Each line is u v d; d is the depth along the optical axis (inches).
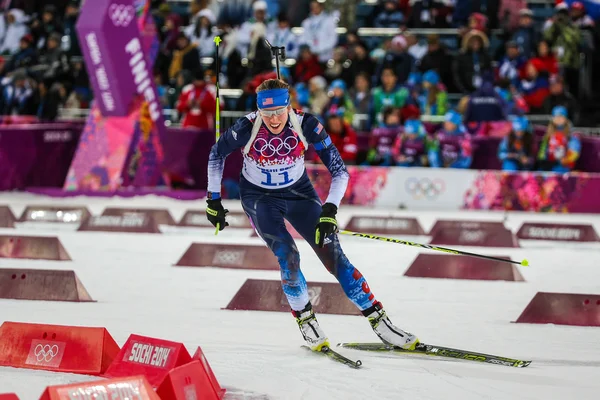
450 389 685.3
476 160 2299.5
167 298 1067.3
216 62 831.1
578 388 697.0
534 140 2251.5
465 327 929.5
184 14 2824.8
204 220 1755.7
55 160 2338.8
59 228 1738.4
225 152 799.1
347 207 2116.1
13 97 2588.6
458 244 1578.5
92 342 727.1
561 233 1675.7
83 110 2573.8
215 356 781.9
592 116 2503.7
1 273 1071.0
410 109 2269.9
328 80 2405.3
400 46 2332.7
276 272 1273.4
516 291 1147.9
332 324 928.3
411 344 795.4
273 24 2500.0
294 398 657.6
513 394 676.7
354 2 2583.7
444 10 2588.6
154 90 2165.4
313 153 2188.7
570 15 2568.9
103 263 1325.0
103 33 2030.0
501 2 2576.3
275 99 761.0
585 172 2311.8
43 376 710.5
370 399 656.4
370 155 2246.6
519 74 2409.0
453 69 2390.5
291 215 813.2
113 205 2038.6
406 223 1690.5
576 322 956.0
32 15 2859.3
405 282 1200.8
